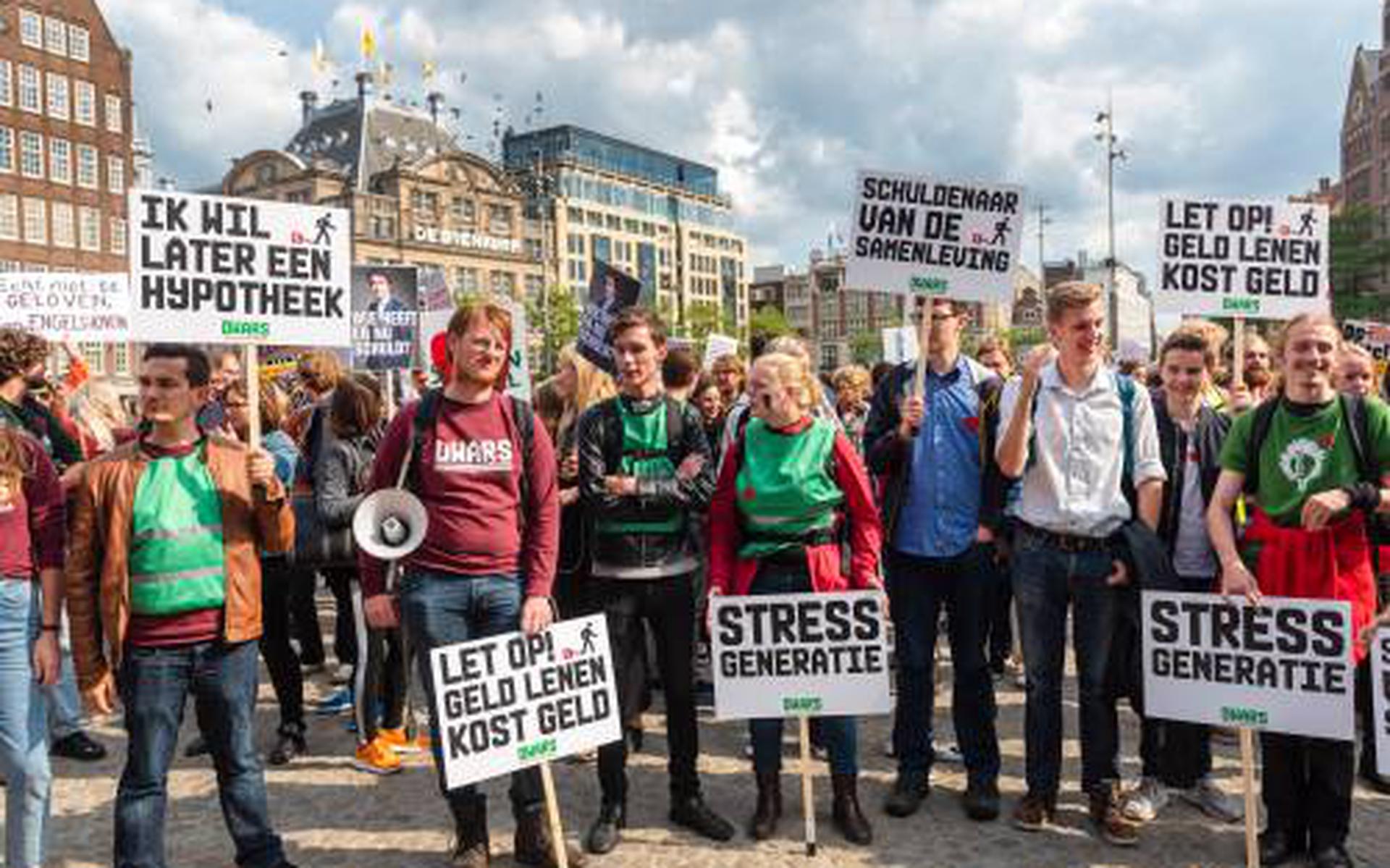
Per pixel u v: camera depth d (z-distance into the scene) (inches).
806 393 177.0
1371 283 2549.2
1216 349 201.9
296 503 222.7
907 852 175.5
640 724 229.8
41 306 370.0
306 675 294.2
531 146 3917.3
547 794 160.1
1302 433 160.9
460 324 160.4
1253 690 154.2
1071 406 178.7
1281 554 162.6
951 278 211.5
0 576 150.9
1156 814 189.9
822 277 4448.8
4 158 1867.6
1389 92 2810.0
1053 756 183.2
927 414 193.0
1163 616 160.1
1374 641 146.6
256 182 3011.8
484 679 156.2
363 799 202.7
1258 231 276.7
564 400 227.9
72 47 1971.0
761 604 172.7
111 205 2041.1
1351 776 162.7
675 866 170.7
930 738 195.8
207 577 151.0
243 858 157.9
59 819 195.5
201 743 229.5
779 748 184.2
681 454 182.2
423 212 3048.7
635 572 178.5
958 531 188.1
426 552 161.2
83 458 250.4
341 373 244.5
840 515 183.2
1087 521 174.6
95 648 149.4
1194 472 201.6
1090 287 177.3
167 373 147.6
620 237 4010.8
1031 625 180.9
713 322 3238.2
